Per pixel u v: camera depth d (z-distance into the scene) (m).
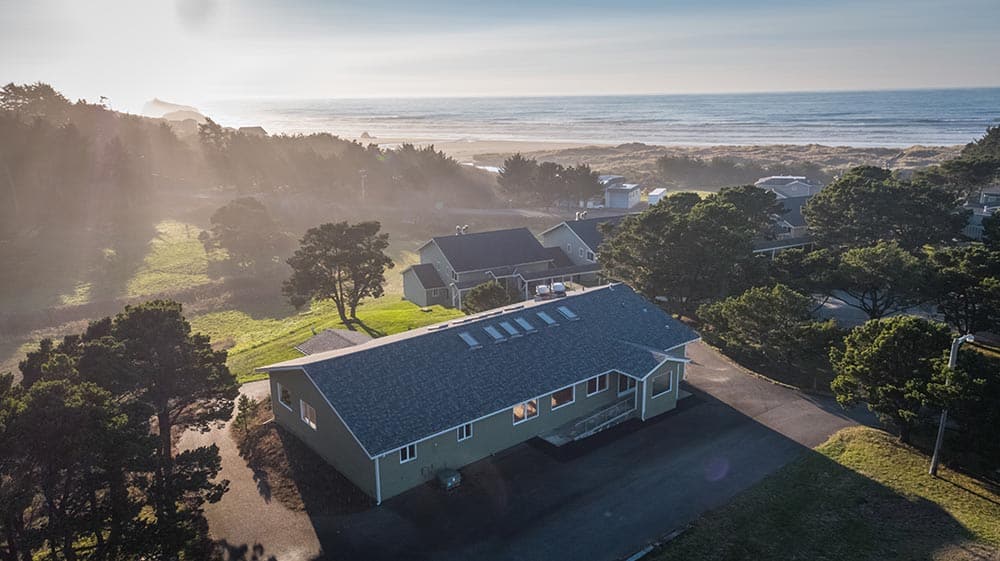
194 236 85.56
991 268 36.97
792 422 30.09
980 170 72.75
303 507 23.75
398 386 25.67
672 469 25.83
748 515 22.45
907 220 54.88
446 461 25.62
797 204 72.62
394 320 50.69
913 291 38.72
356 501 23.88
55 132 98.00
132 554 18.52
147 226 89.25
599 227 58.47
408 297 62.12
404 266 77.19
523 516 22.83
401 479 24.28
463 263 57.88
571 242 65.94
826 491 23.86
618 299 36.19
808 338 33.78
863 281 39.62
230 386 26.47
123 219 90.06
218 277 69.31
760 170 134.75
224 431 30.81
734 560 20.03
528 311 32.75
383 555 20.86
